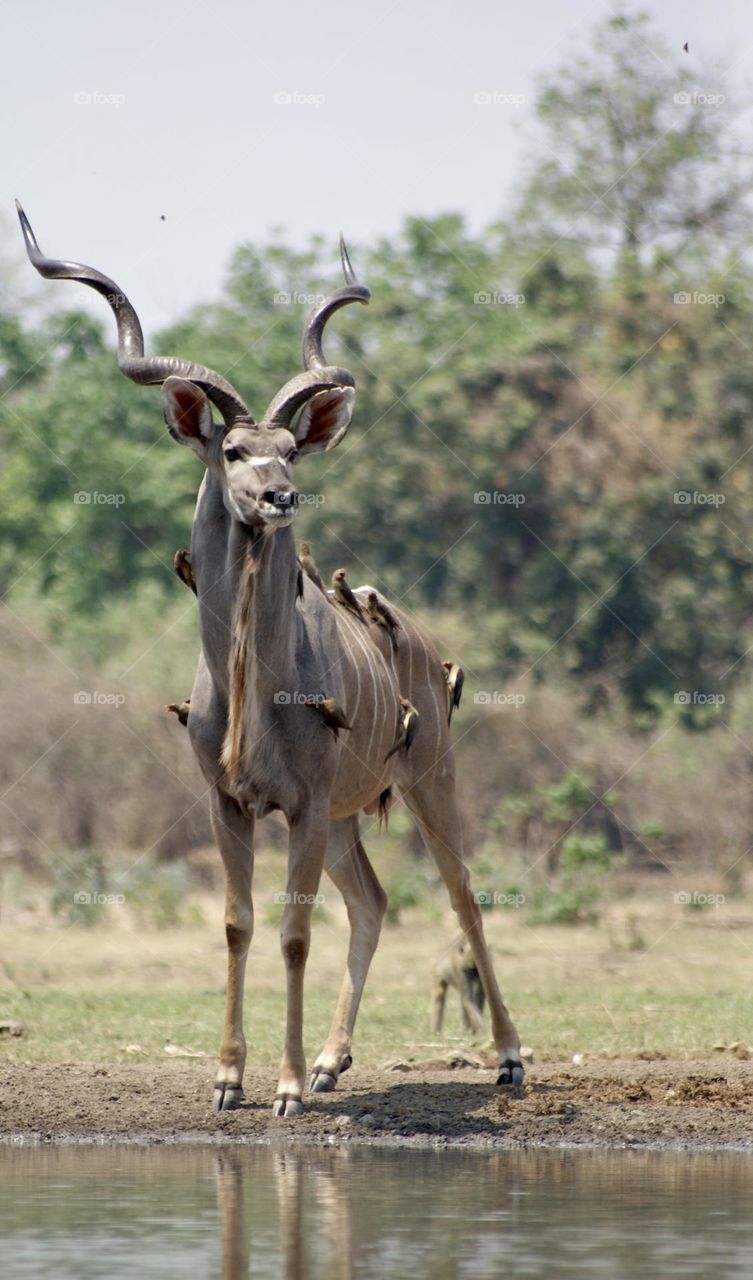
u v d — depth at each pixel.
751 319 56.78
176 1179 14.19
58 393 63.47
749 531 55.69
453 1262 11.16
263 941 38.06
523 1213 12.83
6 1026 22.64
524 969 32.78
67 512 60.34
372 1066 20.41
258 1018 24.77
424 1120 16.77
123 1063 20.20
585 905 43.03
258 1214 12.76
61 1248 11.59
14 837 49.38
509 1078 18.58
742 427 55.78
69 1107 17.23
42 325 68.81
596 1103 17.52
